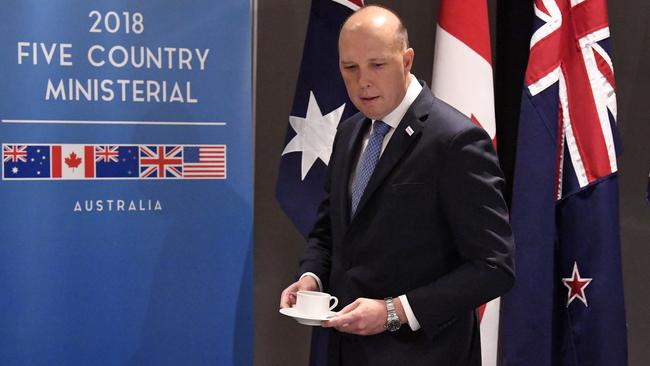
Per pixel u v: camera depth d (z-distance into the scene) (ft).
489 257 6.91
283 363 12.38
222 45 9.28
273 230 12.14
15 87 8.88
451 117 7.17
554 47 10.25
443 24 10.39
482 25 10.31
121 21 9.06
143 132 9.20
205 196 9.40
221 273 9.50
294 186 10.34
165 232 9.34
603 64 10.39
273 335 12.30
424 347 7.25
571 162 10.44
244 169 9.46
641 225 12.62
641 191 12.55
